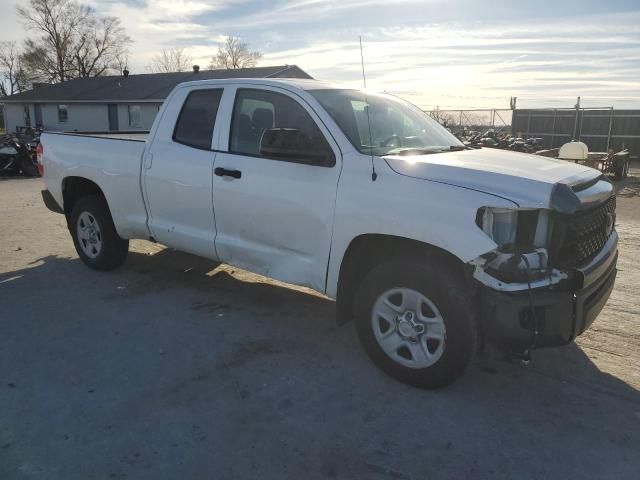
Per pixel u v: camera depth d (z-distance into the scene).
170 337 4.37
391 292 3.60
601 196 3.58
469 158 3.85
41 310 4.90
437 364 3.43
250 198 4.27
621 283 5.88
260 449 2.98
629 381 3.75
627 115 25.02
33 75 65.00
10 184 14.88
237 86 4.54
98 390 3.56
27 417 3.25
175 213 4.94
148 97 36.06
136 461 2.87
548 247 3.21
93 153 5.62
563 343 3.26
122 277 5.85
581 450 3.00
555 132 26.83
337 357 4.06
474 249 3.14
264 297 5.31
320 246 3.91
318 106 3.99
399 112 4.64
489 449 2.99
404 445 3.02
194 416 3.27
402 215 3.42
